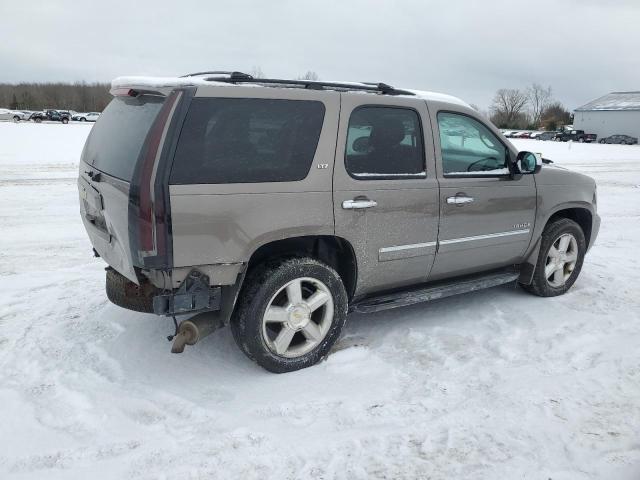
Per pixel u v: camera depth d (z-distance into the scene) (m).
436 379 3.72
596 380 3.70
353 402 3.43
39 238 7.56
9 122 45.75
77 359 3.94
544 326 4.61
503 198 4.66
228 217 3.34
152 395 3.48
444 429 3.14
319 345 3.90
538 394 3.51
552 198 5.05
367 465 2.83
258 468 2.80
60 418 3.23
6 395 3.46
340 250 4.00
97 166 3.78
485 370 3.85
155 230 3.17
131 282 3.62
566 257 5.37
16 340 4.21
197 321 3.55
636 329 4.57
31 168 14.84
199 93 3.32
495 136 4.70
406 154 4.12
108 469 2.79
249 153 3.45
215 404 3.39
